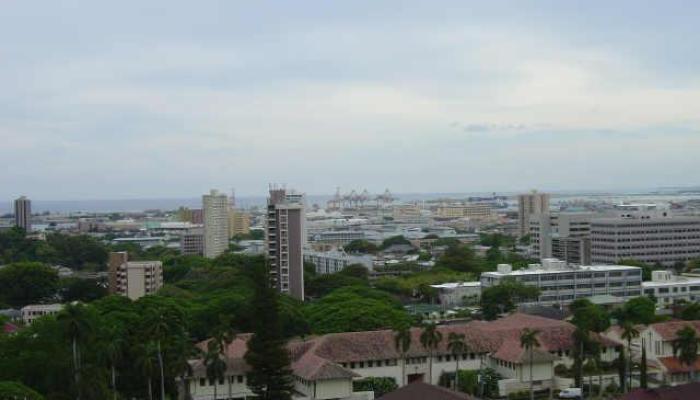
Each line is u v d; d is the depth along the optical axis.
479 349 196.25
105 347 167.62
